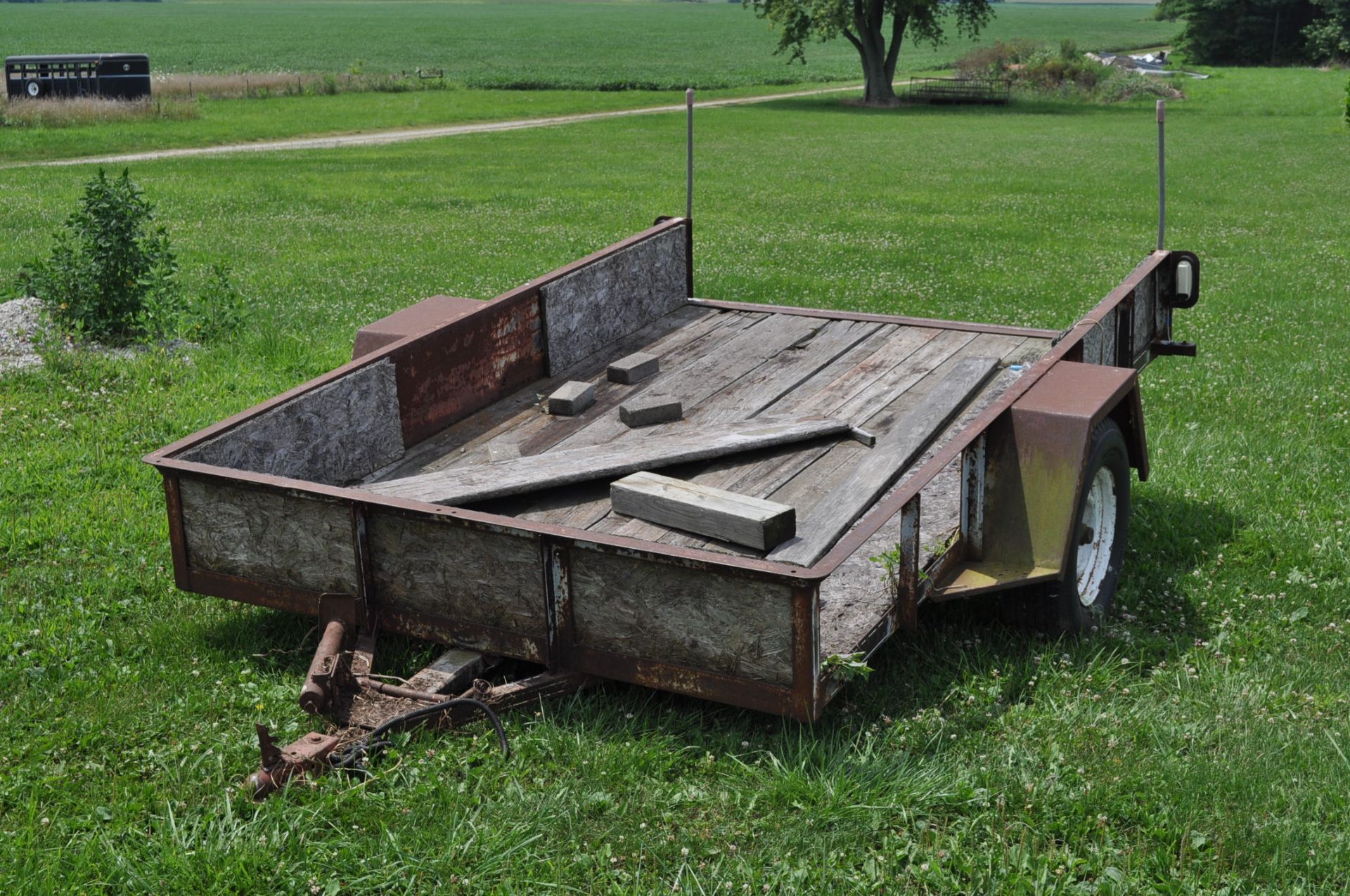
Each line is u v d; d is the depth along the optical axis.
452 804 3.74
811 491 5.03
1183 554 5.84
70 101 37.53
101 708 4.41
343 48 96.75
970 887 3.34
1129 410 5.05
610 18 167.88
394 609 4.29
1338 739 4.09
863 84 70.00
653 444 5.36
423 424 5.72
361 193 22.84
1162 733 4.10
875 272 14.86
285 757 3.82
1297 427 7.88
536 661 4.07
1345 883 3.40
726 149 33.34
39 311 10.20
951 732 4.11
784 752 3.97
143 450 7.45
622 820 3.69
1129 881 3.36
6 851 3.58
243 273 14.27
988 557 4.54
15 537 6.08
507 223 19.08
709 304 7.97
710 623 3.74
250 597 4.49
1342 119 43.66
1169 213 20.83
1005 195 23.50
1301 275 14.59
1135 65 73.31
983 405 5.96
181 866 3.46
